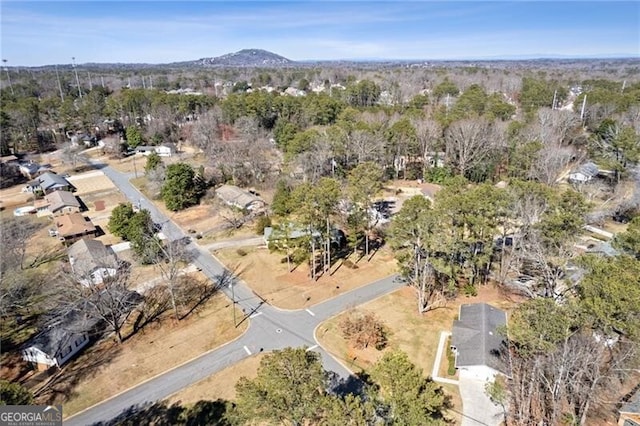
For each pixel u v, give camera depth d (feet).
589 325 75.61
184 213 207.82
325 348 110.52
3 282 128.36
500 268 143.64
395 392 65.77
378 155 235.20
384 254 164.76
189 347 111.55
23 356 104.37
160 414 89.56
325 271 151.74
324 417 67.05
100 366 104.42
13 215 205.26
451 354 105.70
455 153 243.40
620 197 186.91
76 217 191.01
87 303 114.52
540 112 262.26
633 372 89.71
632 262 82.23
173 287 132.77
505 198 121.08
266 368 65.10
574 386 76.33
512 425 84.58
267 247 169.48
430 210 117.60
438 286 138.62
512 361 92.48
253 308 129.39
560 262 105.91
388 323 120.78
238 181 240.12
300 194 141.08
